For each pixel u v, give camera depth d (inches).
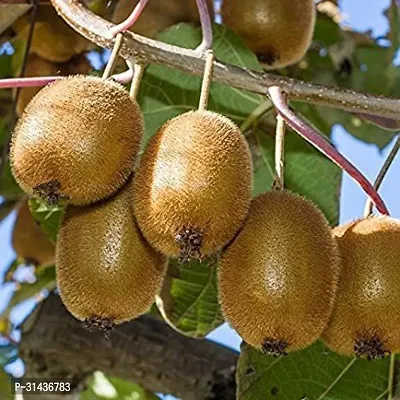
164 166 22.2
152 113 30.8
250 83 24.9
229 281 22.7
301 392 28.4
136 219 23.0
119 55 25.1
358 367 28.4
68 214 23.7
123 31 24.4
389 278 23.1
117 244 23.2
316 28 38.5
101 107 22.6
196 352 34.8
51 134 22.3
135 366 34.7
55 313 36.1
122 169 22.8
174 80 30.8
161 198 22.1
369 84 39.1
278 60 31.0
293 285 22.3
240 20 30.5
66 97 22.6
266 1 30.4
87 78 23.2
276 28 30.4
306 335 22.6
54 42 33.2
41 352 35.9
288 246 22.5
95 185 22.6
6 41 33.7
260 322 22.5
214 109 31.7
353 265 23.4
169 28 30.8
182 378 34.4
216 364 34.5
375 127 38.9
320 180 31.7
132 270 23.2
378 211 24.2
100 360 35.1
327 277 22.6
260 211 22.9
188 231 22.1
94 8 33.5
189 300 31.8
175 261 31.3
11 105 34.9
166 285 31.7
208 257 23.6
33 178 22.4
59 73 34.2
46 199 22.5
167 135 22.6
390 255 23.3
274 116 31.7
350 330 23.3
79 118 22.4
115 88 23.2
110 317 23.4
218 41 30.8
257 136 31.9
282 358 28.5
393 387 28.2
